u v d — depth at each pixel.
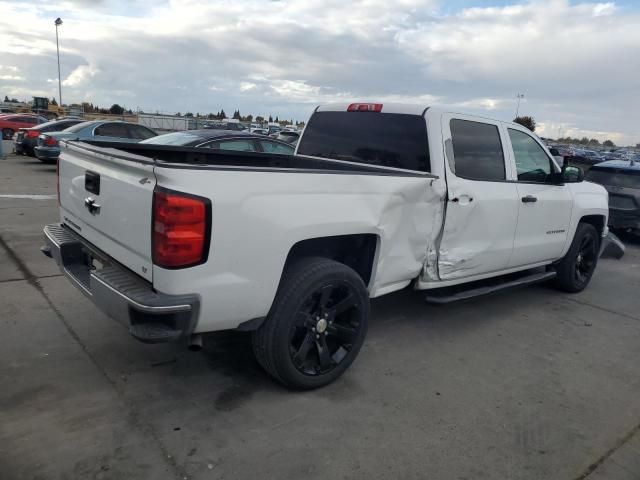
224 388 3.29
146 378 3.34
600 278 6.94
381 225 3.42
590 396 3.56
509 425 3.11
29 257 5.75
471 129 4.26
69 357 3.53
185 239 2.50
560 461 2.80
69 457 2.53
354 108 4.59
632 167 9.72
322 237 3.16
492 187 4.32
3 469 2.41
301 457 2.66
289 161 4.76
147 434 2.75
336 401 3.23
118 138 13.75
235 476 2.48
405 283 3.91
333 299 3.35
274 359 3.08
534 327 4.83
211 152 4.65
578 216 5.53
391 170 3.94
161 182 2.50
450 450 2.82
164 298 2.56
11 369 3.31
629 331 4.91
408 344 4.20
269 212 2.79
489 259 4.47
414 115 4.11
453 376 3.70
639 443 3.02
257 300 2.86
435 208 3.85
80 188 3.39
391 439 2.88
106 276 2.82
